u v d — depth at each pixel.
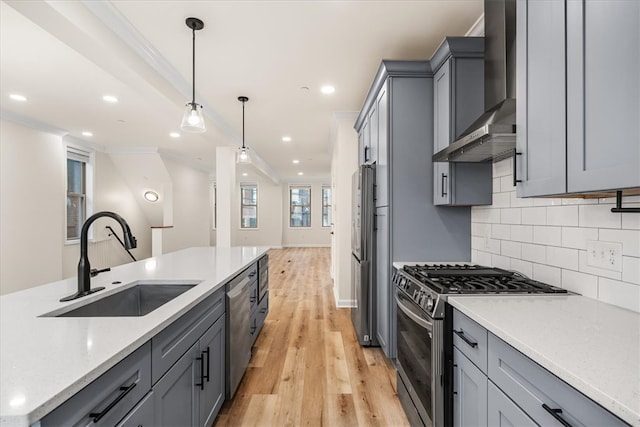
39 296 1.44
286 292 5.02
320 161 7.69
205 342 1.60
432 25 2.13
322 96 3.38
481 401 1.16
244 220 11.20
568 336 0.95
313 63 2.65
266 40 2.30
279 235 11.21
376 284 2.86
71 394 0.69
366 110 3.15
